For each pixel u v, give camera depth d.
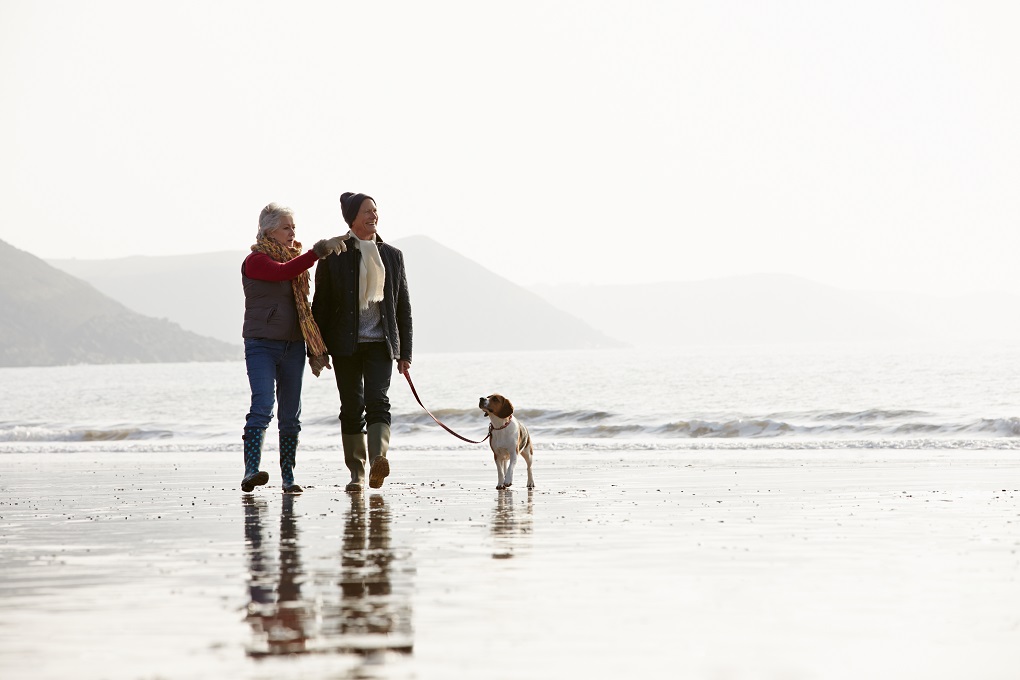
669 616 6.12
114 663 5.11
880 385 86.94
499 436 14.94
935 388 78.25
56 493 15.11
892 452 23.19
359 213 14.66
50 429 40.53
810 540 9.26
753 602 6.52
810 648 5.37
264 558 8.40
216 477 17.97
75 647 5.43
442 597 6.72
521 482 16.36
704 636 5.63
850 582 7.18
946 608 6.31
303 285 14.35
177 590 7.02
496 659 5.17
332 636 5.66
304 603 6.54
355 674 4.90
